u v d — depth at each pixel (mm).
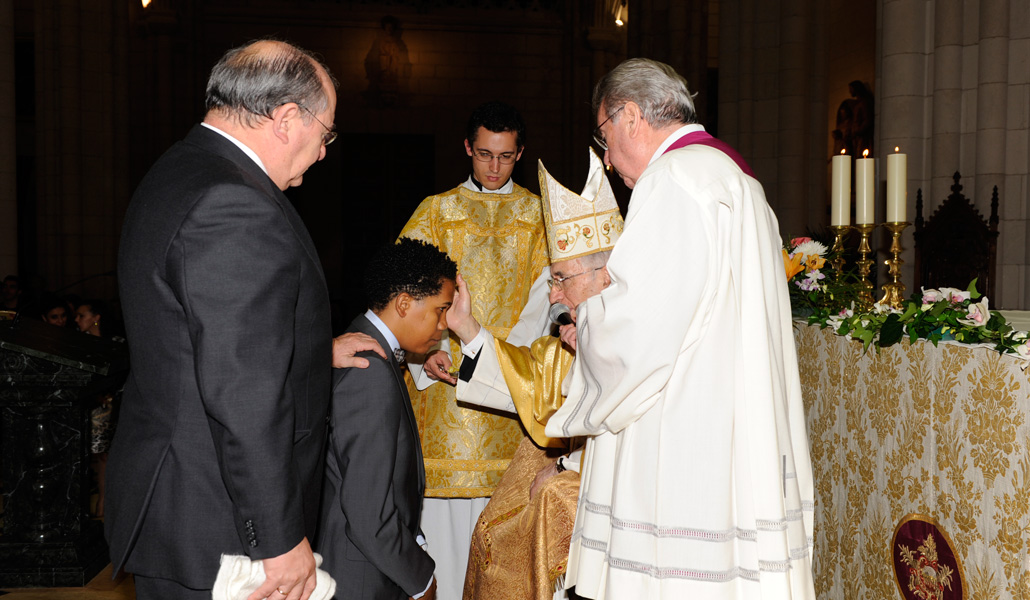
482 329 2457
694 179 1765
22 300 7684
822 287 2729
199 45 15281
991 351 1907
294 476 1442
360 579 1924
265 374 1380
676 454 1777
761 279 1799
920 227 5320
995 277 5141
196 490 1491
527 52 16281
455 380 2650
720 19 8664
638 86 1976
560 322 2277
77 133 10508
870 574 2424
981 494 1947
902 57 5414
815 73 8641
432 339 2137
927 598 2162
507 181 2957
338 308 10797
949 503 2061
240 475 1381
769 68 8438
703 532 1751
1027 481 1802
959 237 5152
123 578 3711
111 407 4602
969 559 1993
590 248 2133
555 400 2400
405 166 16344
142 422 1540
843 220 2852
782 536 1747
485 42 16188
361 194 16250
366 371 1906
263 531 1403
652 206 1773
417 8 15969
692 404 1774
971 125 5270
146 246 1466
